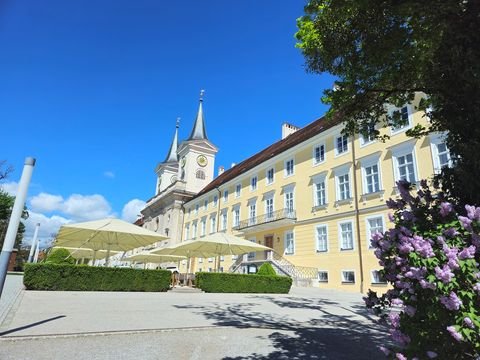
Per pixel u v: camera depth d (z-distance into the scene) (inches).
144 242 698.8
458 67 141.0
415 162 741.9
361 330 319.9
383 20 218.2
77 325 279.7
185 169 2223.2
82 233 637.9
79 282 577.9
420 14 186.1
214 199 1681.8
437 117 160.9
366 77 259.6
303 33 268.1
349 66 257.9
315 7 254.5
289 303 520.7
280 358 211.3
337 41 247.3
